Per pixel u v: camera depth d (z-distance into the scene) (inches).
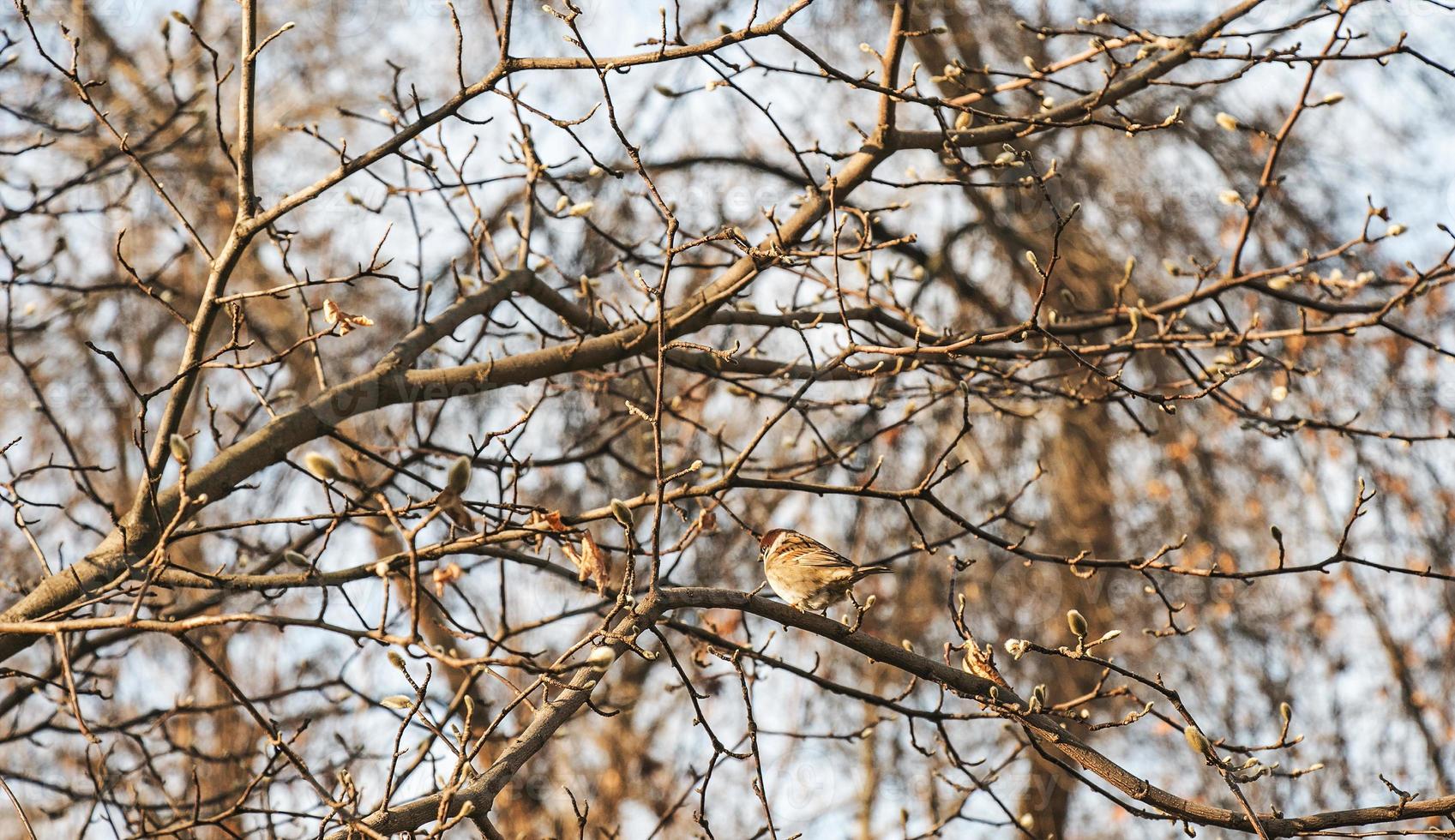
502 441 267.1
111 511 325.1
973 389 407.5
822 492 290.2
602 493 562.3
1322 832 268.4
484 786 246.8
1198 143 630.5
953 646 303.4
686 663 601.6
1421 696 627.5
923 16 612.7
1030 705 281.9
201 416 585.3
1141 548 665.6
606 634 253.3
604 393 479.5
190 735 501.7
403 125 391.5
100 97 574.6
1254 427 387.2
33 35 289.9
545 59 300.5
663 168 663.8
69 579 301.6
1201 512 655.8
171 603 392.5
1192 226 644.7
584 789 613.3
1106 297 645.3
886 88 322.0
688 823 614.2
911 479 672.4
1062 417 649.6
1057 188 644.1
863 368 366.0
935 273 687.7
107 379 585.9
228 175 611.8
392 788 233.0
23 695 378.3
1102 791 283.1
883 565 318.3
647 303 379.9
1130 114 606.5
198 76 609.9
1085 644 267.9
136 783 458.9
